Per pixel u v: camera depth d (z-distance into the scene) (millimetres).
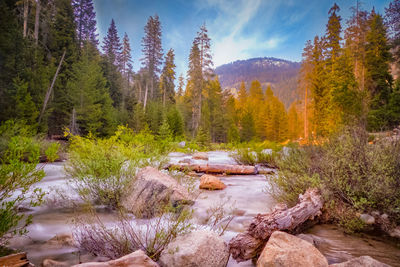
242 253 2443
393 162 3551
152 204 3641
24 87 16297
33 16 27203
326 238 2965
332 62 36281
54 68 25828
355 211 3488
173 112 33531
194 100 47094
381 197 3340
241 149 11719
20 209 3758
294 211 2887
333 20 37688
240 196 5148
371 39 32344
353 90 16047
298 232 3068
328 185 3766
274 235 2371
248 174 8164
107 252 2447
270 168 9312
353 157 4023
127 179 4484
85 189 4133
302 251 2064
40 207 3924
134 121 31328
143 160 5680
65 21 32406
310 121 26906
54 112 26109
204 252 2188
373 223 3270
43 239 2771
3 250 2387
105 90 33438
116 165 4387
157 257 2357
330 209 3582
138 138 8117
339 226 3375
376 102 22844
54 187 5180
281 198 4320
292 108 76688
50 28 29516
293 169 4977
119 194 4238
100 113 28406
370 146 4156
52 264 2209
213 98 52875
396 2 30641
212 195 5223
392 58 31562
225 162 11367
